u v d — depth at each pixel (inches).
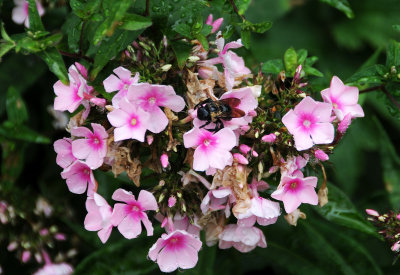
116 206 28.6
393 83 30.7
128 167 28.7
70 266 34.2
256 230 29.8
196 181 29.0
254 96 29.0
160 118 28.3
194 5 29.2
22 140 32.9
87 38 29.0
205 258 32.4
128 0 27.5
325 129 28.6
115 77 28.5
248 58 31.3
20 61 33.7
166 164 28.5
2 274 34.5
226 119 28.6
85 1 28.9
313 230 32.7
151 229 28.6
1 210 33.2
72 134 28.8
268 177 29.8
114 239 34.0
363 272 32.8
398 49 30.4
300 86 29.6
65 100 28.9
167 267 29.2
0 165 33.8
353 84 30.6
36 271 34.2
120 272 32.2
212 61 29.3
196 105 28.7
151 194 28.5
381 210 34.7
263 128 28.9
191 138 28.4
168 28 29.2
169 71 29.0
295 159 29.0
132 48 28.8
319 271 32.9
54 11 32.3
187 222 29.6
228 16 31.0
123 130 28.1
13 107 32.4
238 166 28.7
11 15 31.8
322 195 29.5
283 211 31.1
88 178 29.2
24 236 33.7
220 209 29.6
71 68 28.8
